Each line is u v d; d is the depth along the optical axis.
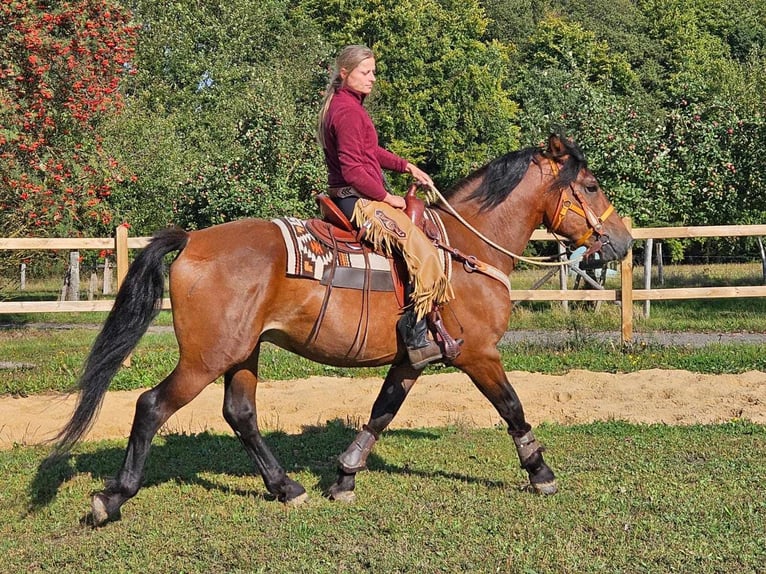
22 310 10.30
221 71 32.00
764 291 11.15
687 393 8.78
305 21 36.38
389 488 5.59
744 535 4.57
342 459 5.38
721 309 17.22
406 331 5.09
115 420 8.00
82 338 14.98
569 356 10.91
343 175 5.03
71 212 12.75
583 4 45.34
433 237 5.25
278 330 5.04
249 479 5.89
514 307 16.47
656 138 16.56
